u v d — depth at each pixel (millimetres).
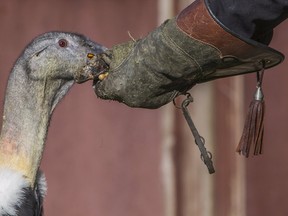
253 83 13547
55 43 8578
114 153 13617
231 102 13266
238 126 13281
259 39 7609
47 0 13766
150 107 8078
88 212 13672
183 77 7805
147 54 7816
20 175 8430
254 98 7785
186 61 7668
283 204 13789
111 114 13602
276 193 13789
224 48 7531
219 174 13320
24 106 8531
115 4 13641
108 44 13648
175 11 13258
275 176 13789
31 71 8539
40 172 8742
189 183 13359
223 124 13258
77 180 13672
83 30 13695
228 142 13320
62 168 13672
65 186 13672
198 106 13156
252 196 13594
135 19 13570
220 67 7723
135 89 7949
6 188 8352
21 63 8547
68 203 13688
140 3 13539
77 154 13672
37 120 8555
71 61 8578
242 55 7566
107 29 13641
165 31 7703
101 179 13625
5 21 13773
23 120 8516
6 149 8484
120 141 13594
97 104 13617
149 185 13516
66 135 13648
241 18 7402
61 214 13688
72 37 8625
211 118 13164
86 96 13625
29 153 8508
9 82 8570
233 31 7414
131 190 13586
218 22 7426
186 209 13383
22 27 13750
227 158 13336
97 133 13625
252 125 7785
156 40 7746
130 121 13570
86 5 13695
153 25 13469
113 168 13617
